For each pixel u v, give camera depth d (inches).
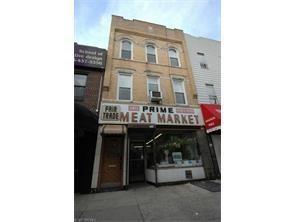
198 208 169.0
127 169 274.2
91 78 316.5
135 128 279.1
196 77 390.9
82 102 296.5
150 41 392.8
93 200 208.7
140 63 359.3
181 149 319.9
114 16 384.5
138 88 335.6
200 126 336.8
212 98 384.8
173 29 427.2
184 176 292.2
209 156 322.0
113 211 169.8
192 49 422.6
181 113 335.0
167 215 156.2
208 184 267.9
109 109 299.0
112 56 346.0
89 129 249.9
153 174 289.0
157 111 320.8
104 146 281.3
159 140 316.2
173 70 377.7
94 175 259.3
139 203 191.8
